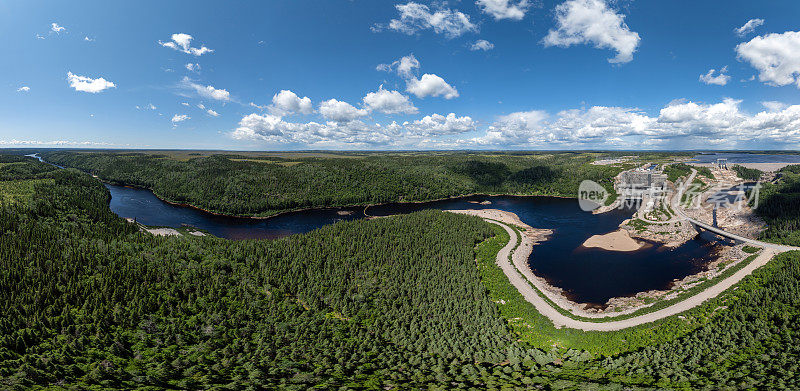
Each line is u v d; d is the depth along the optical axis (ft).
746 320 318.86
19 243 411.95
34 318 293.43
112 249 434.71
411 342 315.17
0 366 247.09
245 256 456.86
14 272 347.15
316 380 255.09
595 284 451.94
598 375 258.78
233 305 356.59
